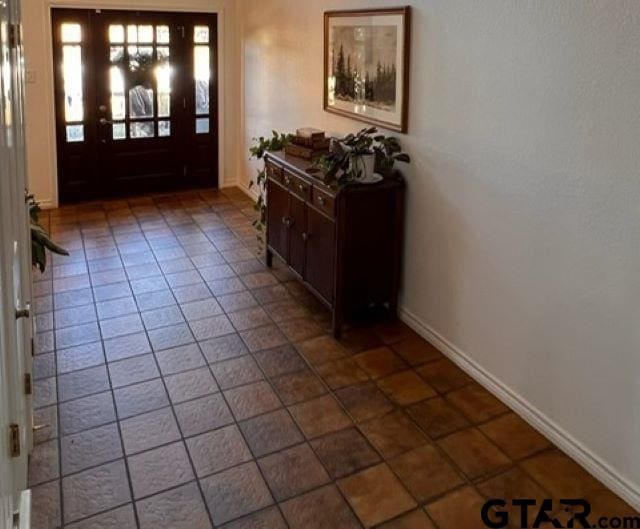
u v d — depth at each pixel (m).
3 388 1.25
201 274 4.44
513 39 2.59
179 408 2.89
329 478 2.46
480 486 2.43
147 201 6.19
